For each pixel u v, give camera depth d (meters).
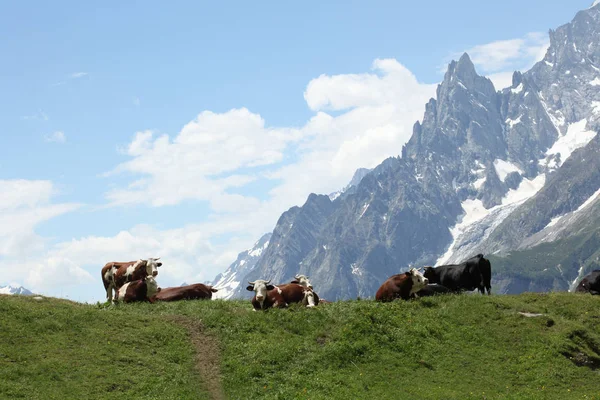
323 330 34.75
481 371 32.22
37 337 31.19
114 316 34.53
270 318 35.72
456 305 37.50
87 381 28.52
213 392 29.64
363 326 34.50
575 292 44.88
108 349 31.20
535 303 39.41
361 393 29.66
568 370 32.44
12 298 36.19
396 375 31.39
